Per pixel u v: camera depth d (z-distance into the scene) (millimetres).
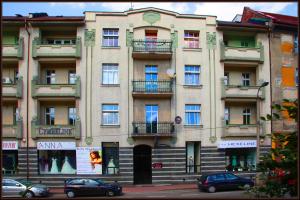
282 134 6734
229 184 28312
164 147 34469
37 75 34281
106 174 33688
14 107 35031
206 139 35062
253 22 39281
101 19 35188
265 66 36562
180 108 35094
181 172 34375
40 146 33656
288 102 6887
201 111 35344
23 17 34375
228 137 35156
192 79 35656
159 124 34594
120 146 34188
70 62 35125
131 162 34031
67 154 34406
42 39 35562
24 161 33531
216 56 35938
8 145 33594
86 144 33969
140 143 34344
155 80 35156
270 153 6691
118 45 35219
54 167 34062
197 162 35125
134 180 34219
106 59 34906
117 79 35000
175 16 35812
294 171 6238
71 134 33875
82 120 34188
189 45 35938
